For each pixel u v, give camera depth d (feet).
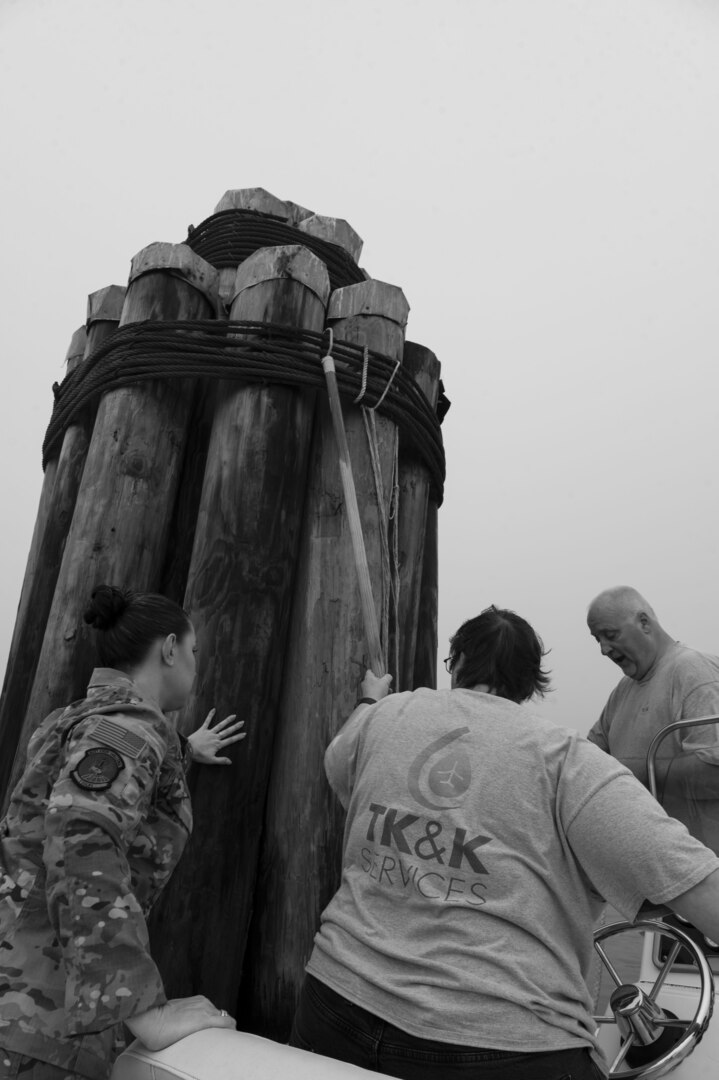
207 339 7.36
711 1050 4.46
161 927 6.23
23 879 4.42
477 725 4.31
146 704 4.76
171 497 7.88
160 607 5.23
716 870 3.59
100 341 8.84
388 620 7.41
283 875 6.72
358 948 4.03
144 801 4.32
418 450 8.38
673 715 7.66
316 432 7.88
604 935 4.87
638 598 8.21
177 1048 3.73
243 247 9.01
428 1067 3.59
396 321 8.11
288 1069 3.40
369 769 4.44
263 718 6.77
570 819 3.90
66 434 9.27
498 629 4.78
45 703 7.07
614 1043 5.06
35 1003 4.17
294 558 7.34
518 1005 3.61
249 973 6.66
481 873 3.89
